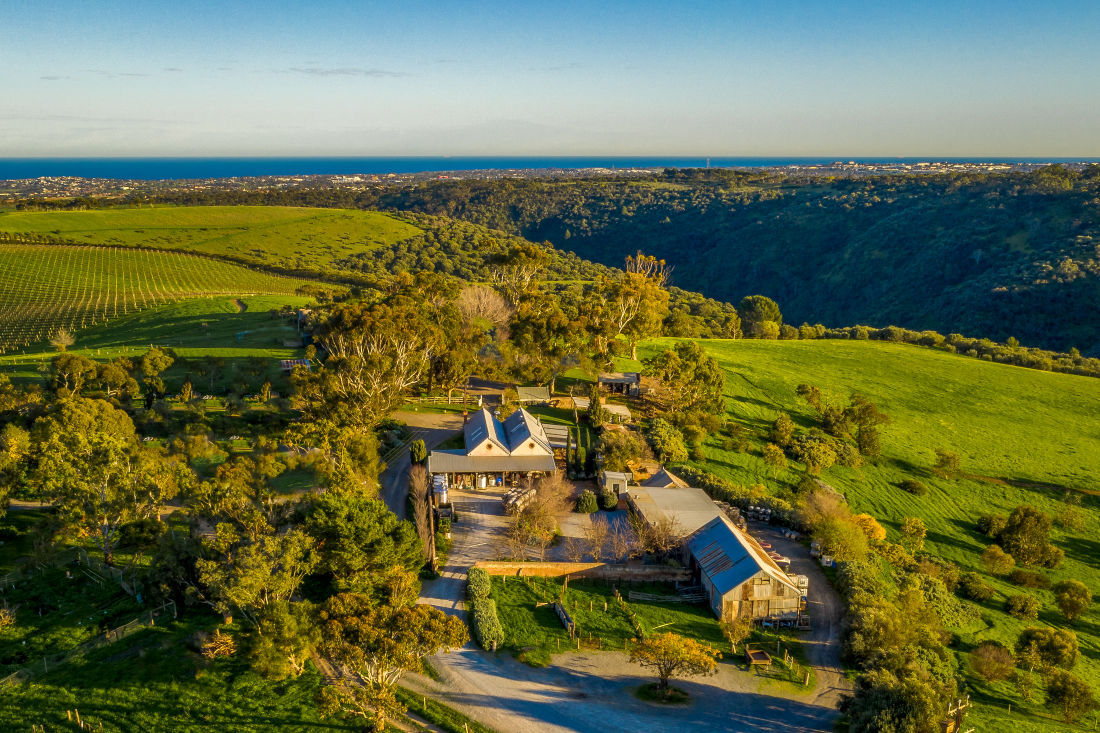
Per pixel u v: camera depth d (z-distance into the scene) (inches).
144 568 2080.5
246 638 1673.2
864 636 1921.8
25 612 1888.5
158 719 1531.7
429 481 2691.9
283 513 2117.4
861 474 3649.1
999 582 2790.4
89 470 2069.4
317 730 1505.9
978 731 1702.8
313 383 3223.4
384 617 1539.1
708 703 1689.2
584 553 2367.1
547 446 2962.6
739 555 2135.8
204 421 3090.6
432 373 3814.0
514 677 1736.0
